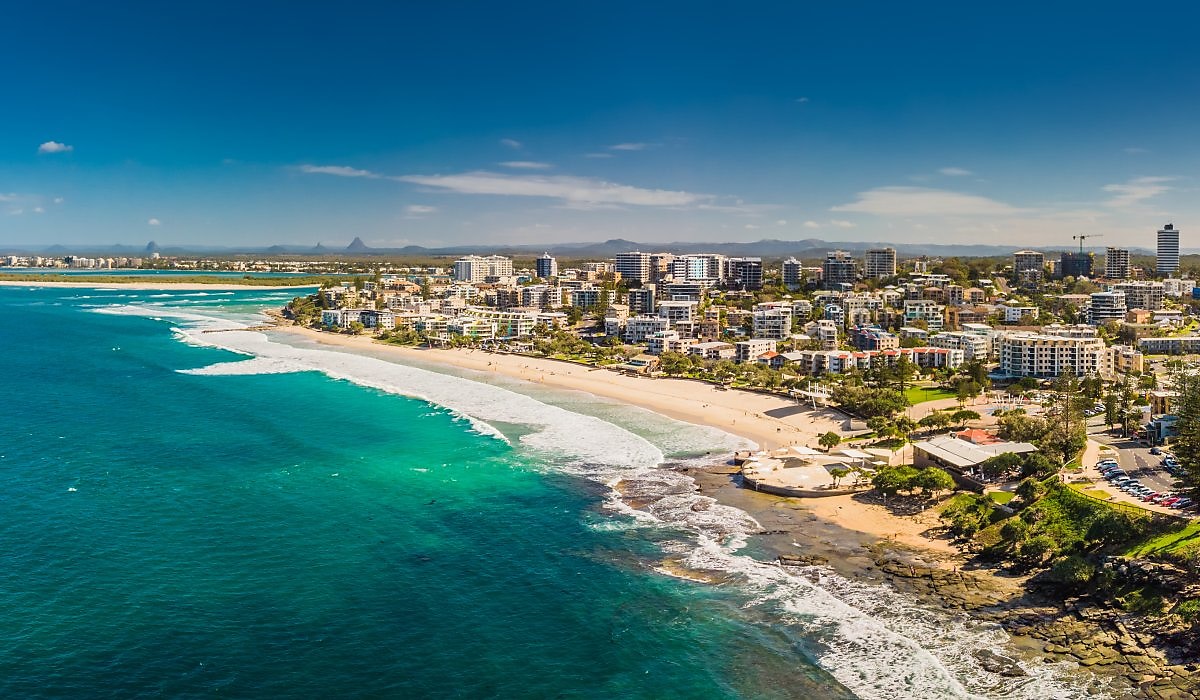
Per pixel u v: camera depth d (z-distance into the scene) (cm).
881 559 12594
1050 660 9619
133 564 12144
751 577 12025
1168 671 9200
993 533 13162
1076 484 14788
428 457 18188
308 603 11119
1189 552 10762
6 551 12444
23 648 9756
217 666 9556
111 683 9144
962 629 10412
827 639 10269
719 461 18112
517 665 9762
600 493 15800
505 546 13175
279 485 16000
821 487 15650
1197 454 13588
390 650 10019
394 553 12825
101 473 16462
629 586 11781
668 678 9525
